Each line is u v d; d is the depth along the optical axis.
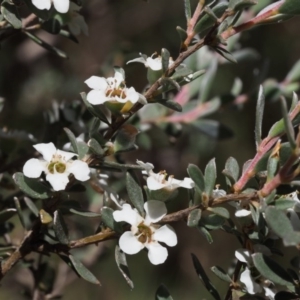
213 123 0.62
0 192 0.56
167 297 0.47
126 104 0.47
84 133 0.54
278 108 0.96
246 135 0.98
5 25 0.51
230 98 0.62
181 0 1.00
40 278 0.55
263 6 0.58
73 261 0.47
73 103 0.55
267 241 0.47
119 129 0.47
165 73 0.47
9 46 0.86
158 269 1.00
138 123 0.61
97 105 0.47
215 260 1.05
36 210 0.48
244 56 0.63
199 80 0.63
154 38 1.01
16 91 0.89
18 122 0.89
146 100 0.47
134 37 1.01
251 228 0.47
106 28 1.00
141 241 0.46
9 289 0.74
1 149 0.55
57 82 0.93
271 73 0.97
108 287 0.94
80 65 0.96
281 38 0.97
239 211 0.46
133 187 0.46
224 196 0.46
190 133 0.78
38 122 0.90
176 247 1.04
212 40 0.47
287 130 0.44
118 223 0.46
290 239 0.44
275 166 0.45
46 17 0.48
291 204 0.45
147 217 0.46
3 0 0.48
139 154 0.85
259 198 0.45
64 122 0.55
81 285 0.94
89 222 0.61
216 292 0.47
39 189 0.47
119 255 0.46
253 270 0.47
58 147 0.55
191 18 0.48
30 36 0.51
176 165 0.86
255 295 0.47
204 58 0.62
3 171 0.54
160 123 0.62
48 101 0.92
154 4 1.02
